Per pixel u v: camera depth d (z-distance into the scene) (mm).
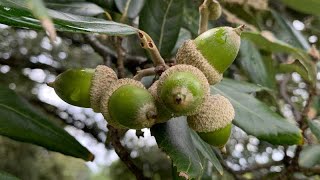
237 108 161
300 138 158
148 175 332
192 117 122
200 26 153
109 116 122
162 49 172
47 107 302
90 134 312
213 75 124
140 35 122
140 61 204
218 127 122
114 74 129
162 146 130
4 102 150
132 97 115
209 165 189
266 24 246
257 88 180
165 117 124
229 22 223
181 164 129
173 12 173
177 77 111
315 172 206
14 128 149
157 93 116
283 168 228
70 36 276
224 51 123
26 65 293
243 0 220
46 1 168
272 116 161
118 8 178
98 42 222
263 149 302
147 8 172
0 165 331
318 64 218
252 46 219
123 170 362
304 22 279
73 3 172
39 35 305
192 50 123
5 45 300
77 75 127
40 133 151
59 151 153
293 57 230
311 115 202
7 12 105
